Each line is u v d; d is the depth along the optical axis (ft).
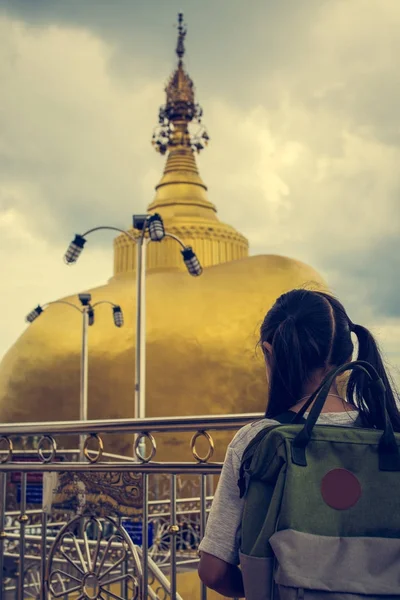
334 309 7.17
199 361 76.18
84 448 12.87
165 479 60.03
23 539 13.92
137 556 12.26
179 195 102.78
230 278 82.64
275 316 7.29
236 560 6.51
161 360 77.05
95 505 12.74
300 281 81.97
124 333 80.18
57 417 81.00
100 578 12.66
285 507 5.67
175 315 79.10
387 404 7.03
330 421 6.70
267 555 5.74
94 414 78.33
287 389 6.98
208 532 6.59
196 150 103.14
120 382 78.23
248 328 76.95
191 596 38.24
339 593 5.45
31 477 40.65
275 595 5.73
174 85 107.24
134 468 12.17
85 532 13.05
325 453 5.90
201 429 11.28
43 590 13.34
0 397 85.10
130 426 12.09
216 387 75.25
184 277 84.89
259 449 6.04
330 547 5.60
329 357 6.95
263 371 74.95
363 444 5.96
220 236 96.84
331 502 5.74
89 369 79.97
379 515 5.74
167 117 108.58
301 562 5.52
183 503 54.60
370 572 5.55
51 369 82.58
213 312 78.64
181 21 104.99
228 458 6.66
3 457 14.19
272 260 84.89
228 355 75.87
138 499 12.32
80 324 84.02
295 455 5.84
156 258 95.30
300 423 6.48
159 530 42.98
